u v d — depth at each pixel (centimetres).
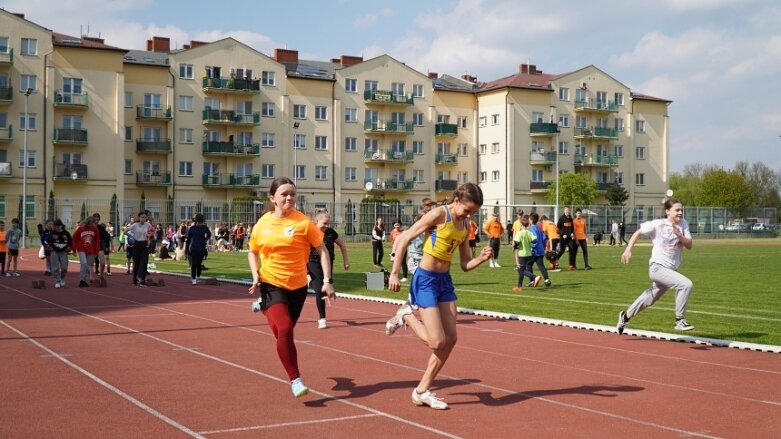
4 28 6322
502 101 8244
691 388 853
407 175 8162
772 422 705
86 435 650
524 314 1552
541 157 8331
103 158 6656
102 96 6644
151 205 6241
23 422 693
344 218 6606
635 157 9025
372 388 847
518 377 914
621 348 1137
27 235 5909
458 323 1433
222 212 6284
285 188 795
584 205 7775
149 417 713
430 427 682
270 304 791
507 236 6744
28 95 5866
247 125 7288
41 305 1744
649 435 658
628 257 1242
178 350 1104
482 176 8519
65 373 927
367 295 1956
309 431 666
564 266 3288
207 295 2016
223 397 798
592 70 8725
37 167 6456
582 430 674
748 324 1393
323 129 7669
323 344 1168
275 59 8000
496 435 657
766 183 13950
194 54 7125
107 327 1358
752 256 4159
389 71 8006
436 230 738
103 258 2308
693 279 2536
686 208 8219
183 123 7106
